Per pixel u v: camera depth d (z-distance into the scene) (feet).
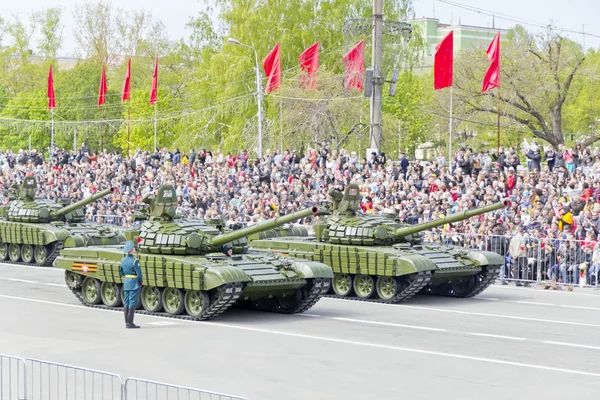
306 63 186.39
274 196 143.74
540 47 222.28
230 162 173.37
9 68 379.55
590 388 58.95
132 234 93.35
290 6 227.20
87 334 78.84
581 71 224.94
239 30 231.50
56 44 382.63
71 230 138.21
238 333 79.61
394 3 230.68
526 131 214.90
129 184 183.11
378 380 61.00
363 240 102.01
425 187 136.87
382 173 141.69
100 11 363.97
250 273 86.17
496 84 146.41
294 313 91.97
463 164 141.18
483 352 71.15
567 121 227.61
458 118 210.59
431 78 250.78
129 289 82.02
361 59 160.66
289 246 106.63
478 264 101.65
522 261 114.83
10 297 103.19
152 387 58.39
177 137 284.82
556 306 97.14
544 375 62.80
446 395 56.90
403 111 241.76
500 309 95.09
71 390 57.16
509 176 130.82
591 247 110.83
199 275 84.12
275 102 220.02
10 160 225.15
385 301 99.76
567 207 116.57
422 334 79.36
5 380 59.67
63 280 120.26
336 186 142.61
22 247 143.23
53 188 195.83
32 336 77.77
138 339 76.38
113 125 322.75
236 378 61.41
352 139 219.61
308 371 63.72
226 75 227.20
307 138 217.97
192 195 157.89
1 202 195.93
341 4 227.81
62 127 325.01
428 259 97.55
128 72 231.09
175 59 335.67
